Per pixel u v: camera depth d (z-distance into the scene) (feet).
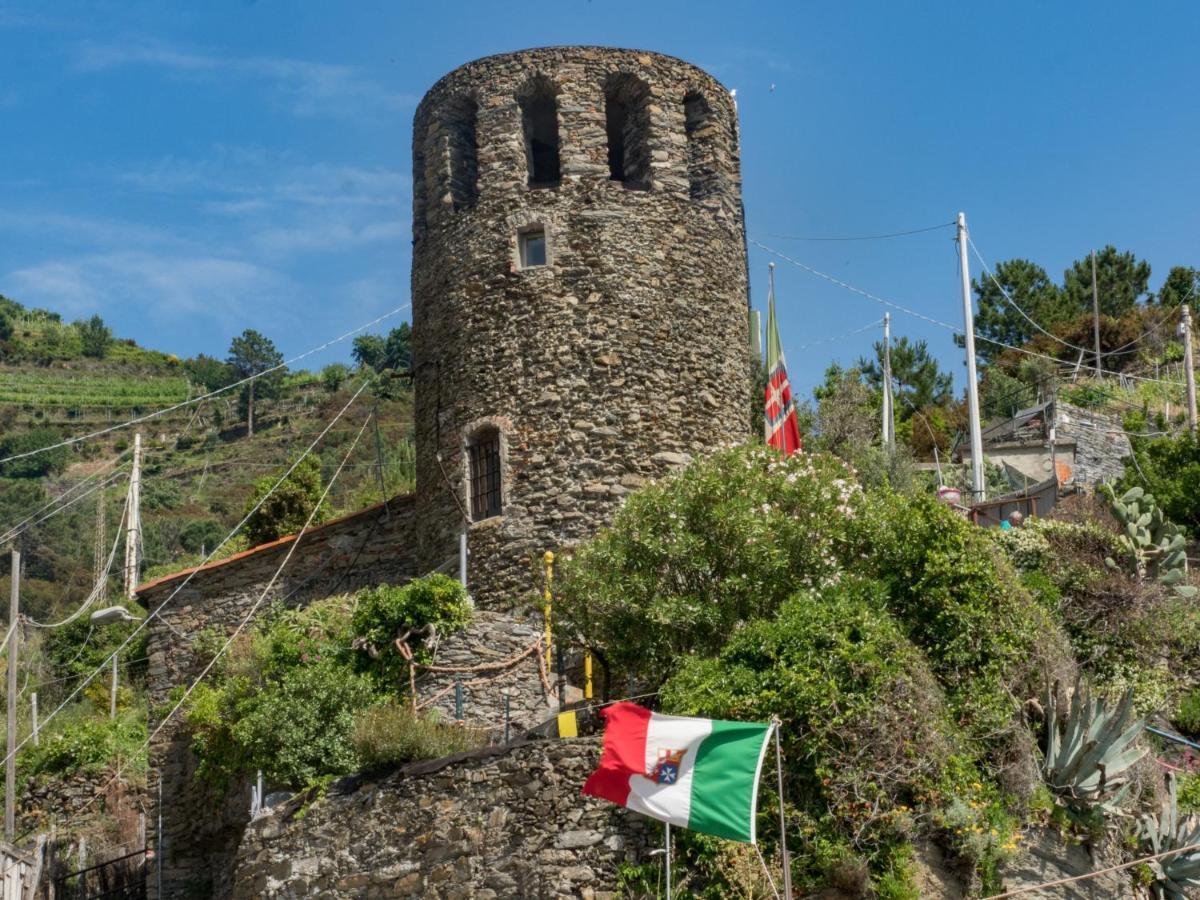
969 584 63.46
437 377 88.63
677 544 66.03
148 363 337.31
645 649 66.03
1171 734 67.51
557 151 94.53
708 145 92.48
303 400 280.72
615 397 84.58
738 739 50.16
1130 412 142.82
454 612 76.13
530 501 83.05
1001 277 189.37
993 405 159.74
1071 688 63.98
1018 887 54.08
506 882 55.47
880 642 57.26
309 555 94.17
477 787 57.72
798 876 52.44
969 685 61.00
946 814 53.93
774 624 58.65
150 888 87.51
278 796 67.21
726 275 90.79
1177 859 57.06
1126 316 178.70
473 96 91.91
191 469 253.85
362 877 59.21
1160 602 74.18
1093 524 79.20
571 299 86.12
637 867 53.47
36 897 80.64
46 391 301.63
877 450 108.68
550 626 70.49
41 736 113.39
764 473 70.23
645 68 91.50
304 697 69.31
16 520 211.20
